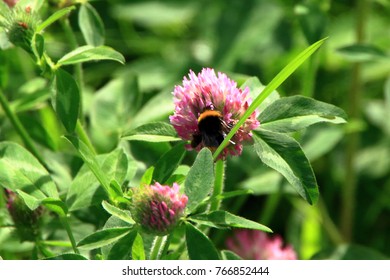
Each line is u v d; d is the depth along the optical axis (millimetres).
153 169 527
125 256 506
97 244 504
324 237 734
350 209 752
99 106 654
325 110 521
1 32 556
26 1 559
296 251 714
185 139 521
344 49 662
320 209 737
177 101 526
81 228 594
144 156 600
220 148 517
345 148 774
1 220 627
